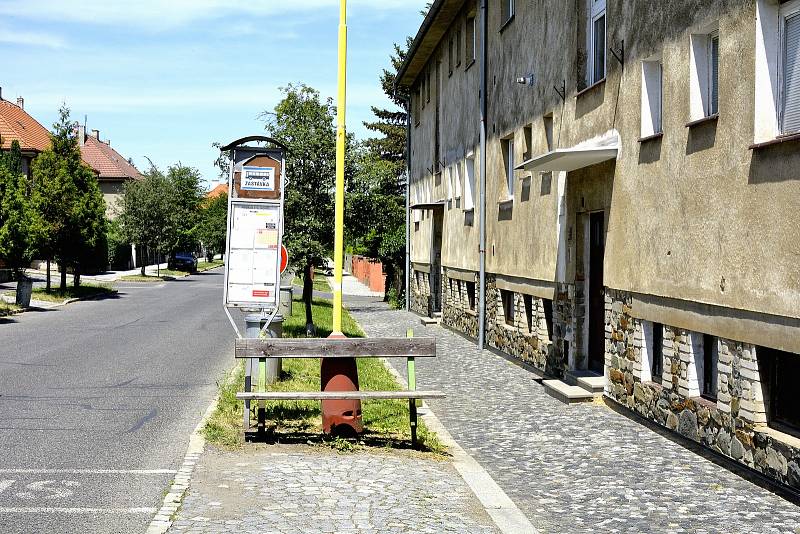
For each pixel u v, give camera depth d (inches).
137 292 1637.6
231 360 630.5
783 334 295.6
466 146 906.1
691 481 315.6
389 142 2518.5
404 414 431.5
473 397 512.7
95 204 1433.3
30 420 393.4
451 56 1009.5
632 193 437.4
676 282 381.7
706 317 354.0
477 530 242.4
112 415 409.1
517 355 683.4
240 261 410.9
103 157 3034.0
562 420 439.2
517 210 678.5
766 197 306.7
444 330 1002.1
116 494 271.0
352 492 277.0
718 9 345.1
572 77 539.8
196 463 309.3
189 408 430.0
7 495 268.7
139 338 787.4
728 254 334.3
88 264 1491.1
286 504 259.9
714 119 347.6
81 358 631.2
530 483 312.8
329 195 780.0
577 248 540.7
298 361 605.6
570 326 547.8
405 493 279.4
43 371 558.6
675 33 387.2
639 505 283.7
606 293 481.1
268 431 361.7
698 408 363.3
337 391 354.6
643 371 431.8
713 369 365.7
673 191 387.2
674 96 387.9
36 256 1380.4
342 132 418.0
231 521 241.0
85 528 235.6
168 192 2268.7
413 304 1350.9
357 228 788.0
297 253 765.9
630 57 441.4
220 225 3794.3
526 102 654.5
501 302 753.0
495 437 397.4
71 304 1279.5
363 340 353.7
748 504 285.1
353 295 1846.7
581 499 291.1
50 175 1385.3
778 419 312.7
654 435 400.8
